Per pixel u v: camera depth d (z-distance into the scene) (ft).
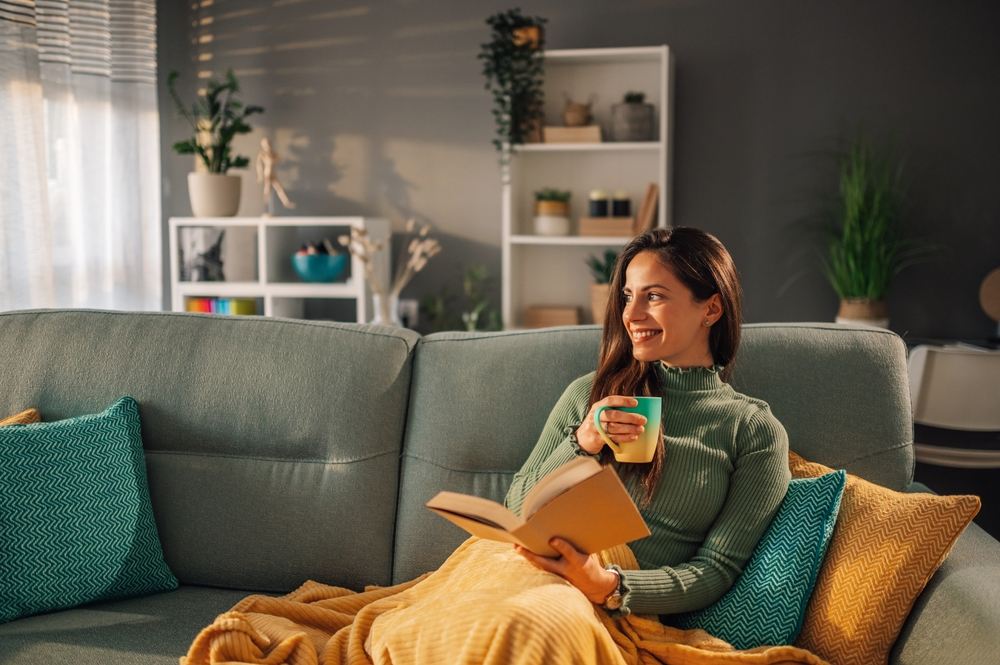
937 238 11.58
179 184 13.76
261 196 13.58
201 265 12.16
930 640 3.74
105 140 11.69
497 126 12.76
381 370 5.58
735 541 4.32
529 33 11.43
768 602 4.08
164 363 5.77
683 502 4.42
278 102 13.41
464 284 13.10
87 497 5.09
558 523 3.54
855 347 5.29
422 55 12.92
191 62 13.61
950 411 7.80
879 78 11.59
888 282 11.16
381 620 4.10
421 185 13.10
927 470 10.62
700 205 12.24
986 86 11.31
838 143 11.76
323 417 5.48
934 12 11.37
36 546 4.88
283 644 4.05
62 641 4.49
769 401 5.17
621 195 11.79
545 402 5.33
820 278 11.97
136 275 12.21
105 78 11.64
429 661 3.45
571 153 12.53
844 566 4.09
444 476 5.32
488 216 12.94
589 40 12.31
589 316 12.68
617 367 4.76
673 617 4.42
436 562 5.18
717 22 11.96
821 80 11.76
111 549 5.08
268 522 5.39
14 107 9.69
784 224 12.01
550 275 12.80
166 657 4.33
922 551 3.97
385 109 13.10
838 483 4.27
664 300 4.45
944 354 7.68
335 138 13.29
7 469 4.96
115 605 5.06
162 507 5.52
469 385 5.46
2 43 9.53
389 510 5.39
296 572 5.33
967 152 11.43
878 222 10.99
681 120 12.19
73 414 5.71
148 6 12.21
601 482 3.36
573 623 3.34
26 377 5.82
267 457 5.57
